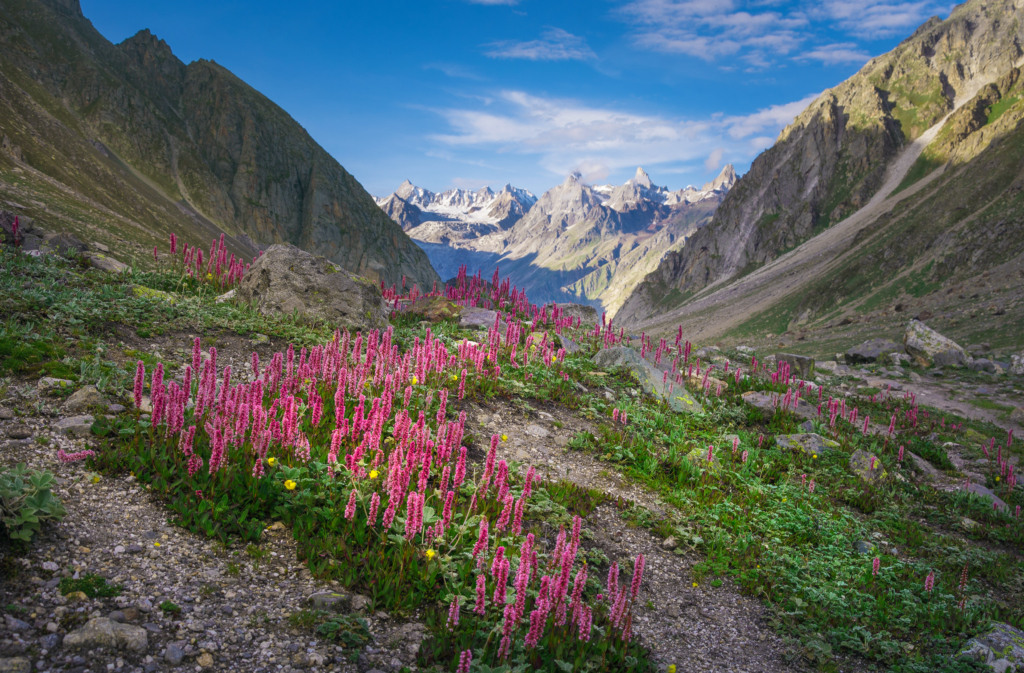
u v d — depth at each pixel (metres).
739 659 6.12
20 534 4.66
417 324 17.42
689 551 8.24
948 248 132.38
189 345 11.15
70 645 4.01
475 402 11.63
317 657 4.57
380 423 6.90
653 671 5.42
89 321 10.14
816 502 10.66
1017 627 7.59
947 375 31.03
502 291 22.97
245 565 5.46
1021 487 14.29
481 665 4.56
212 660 4.32
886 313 113.44
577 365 15.78
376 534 6.09
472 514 7.04
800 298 165.62
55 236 17.64
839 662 6.38
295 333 12.98
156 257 17.02
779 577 7.76
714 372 19.64
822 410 17.03
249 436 6.97
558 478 9.46
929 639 6.95
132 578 4.86
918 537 10.09
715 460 11.35
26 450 6.06
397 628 5.13
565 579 5.09
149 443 6.65
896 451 15.02
